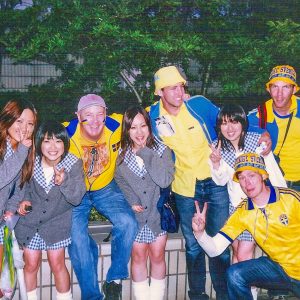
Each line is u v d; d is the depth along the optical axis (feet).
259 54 14.96
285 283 11.95
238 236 12.90
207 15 14.92
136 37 14.76
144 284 13.15
